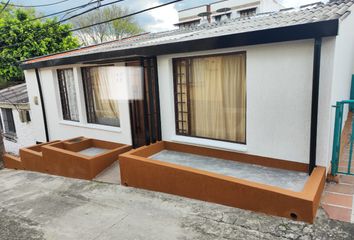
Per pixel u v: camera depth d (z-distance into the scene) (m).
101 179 5.51
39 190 5.48
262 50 4.22
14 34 14.06
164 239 3.33
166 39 5.94
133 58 5.75
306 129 4.07
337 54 4.04
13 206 4.75
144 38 8.42
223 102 5.06
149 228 3.59
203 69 5.17
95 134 7.37
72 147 7.04
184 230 3.47
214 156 5.22
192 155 5.45
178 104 5.64
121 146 6.76
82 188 5.23
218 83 5.05
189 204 4.10
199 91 5.31
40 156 6.76
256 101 4.45
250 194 3.67
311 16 4.32
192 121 5.54
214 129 5.29
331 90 3.77
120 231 3.59
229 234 3.29
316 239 3.03
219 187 3.94
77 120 7.95
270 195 3.51
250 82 4.45
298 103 4.06
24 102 9.73
